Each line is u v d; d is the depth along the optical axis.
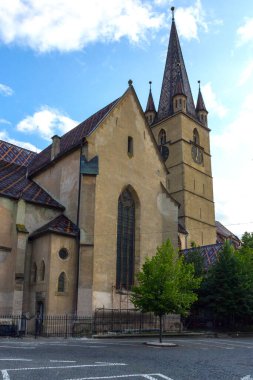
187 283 27.05
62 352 16.94
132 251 36.22
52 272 29.48
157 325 35.06
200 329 39.88
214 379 11.24
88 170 33.16
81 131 39.19
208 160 70.19
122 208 36.44
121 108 38.19
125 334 29.62
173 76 74.56
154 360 15.40
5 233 31.12
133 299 27.17
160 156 41.59
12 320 27.16
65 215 34.41
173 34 80.19
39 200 34.44
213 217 66.62
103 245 32.91
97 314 30.80
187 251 48.75
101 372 11.70
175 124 67.31
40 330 28.19
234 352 20.28
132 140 38.62
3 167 40.81
